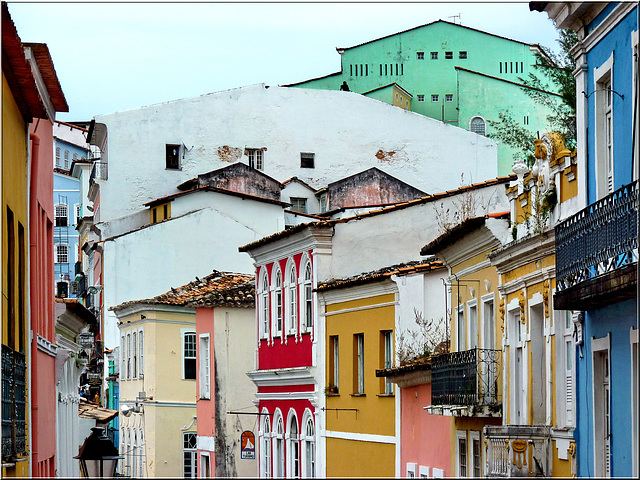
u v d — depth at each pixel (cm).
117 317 10988
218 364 9219
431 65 15975
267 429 8656
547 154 4528
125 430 10794
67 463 7006
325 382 7700
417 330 6594
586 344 4122
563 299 3962
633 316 3638
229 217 12062
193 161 13488
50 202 5669
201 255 11981
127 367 10744
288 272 8331
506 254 4884
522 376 4791
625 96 3844
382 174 12938
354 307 7294
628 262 3456
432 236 7788
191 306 9425
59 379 6325
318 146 13900
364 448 7069
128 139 13325
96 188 13712
